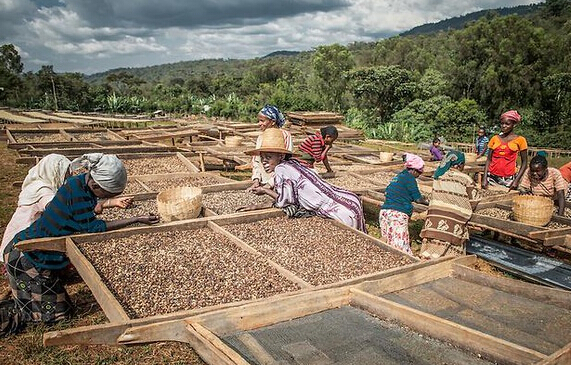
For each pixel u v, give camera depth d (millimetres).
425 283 3846
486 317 3184
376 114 41688
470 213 5188
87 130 14875
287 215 5664
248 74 67250
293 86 56312
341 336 2895
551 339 2871
